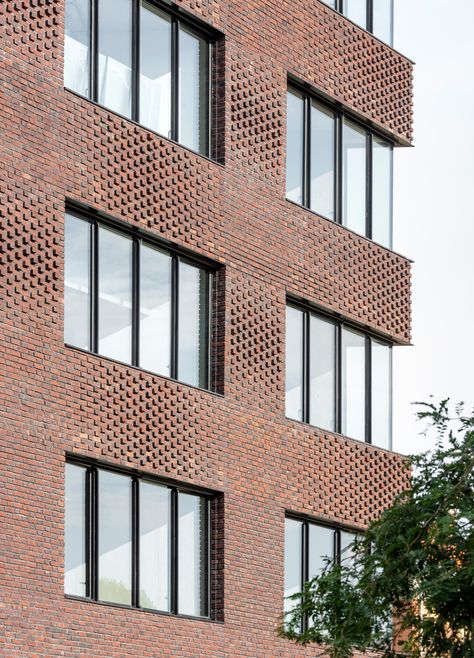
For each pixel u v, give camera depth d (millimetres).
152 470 27281
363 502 33656
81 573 25766
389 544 18094
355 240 34438
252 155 31016
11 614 23766
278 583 30516
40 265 25109
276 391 31094
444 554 17641
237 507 29500
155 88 28875
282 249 31734
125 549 26812
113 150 27078
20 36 25172
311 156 33594
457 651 17078
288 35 32562
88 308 26578
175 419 28031
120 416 26641
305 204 33250
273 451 30812
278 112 31984
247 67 31109
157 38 28953
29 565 24219
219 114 30391
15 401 24328
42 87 25516
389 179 36500
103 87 27422
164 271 28594
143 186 27750
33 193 25125
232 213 30219
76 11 26969
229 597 29031
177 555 28078
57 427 25141
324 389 33406
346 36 34719
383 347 35781
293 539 31656
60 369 25328
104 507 26438
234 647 29000
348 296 34000
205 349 29656
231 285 30016
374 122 35594
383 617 17906
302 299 32469
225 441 29359
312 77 33312
